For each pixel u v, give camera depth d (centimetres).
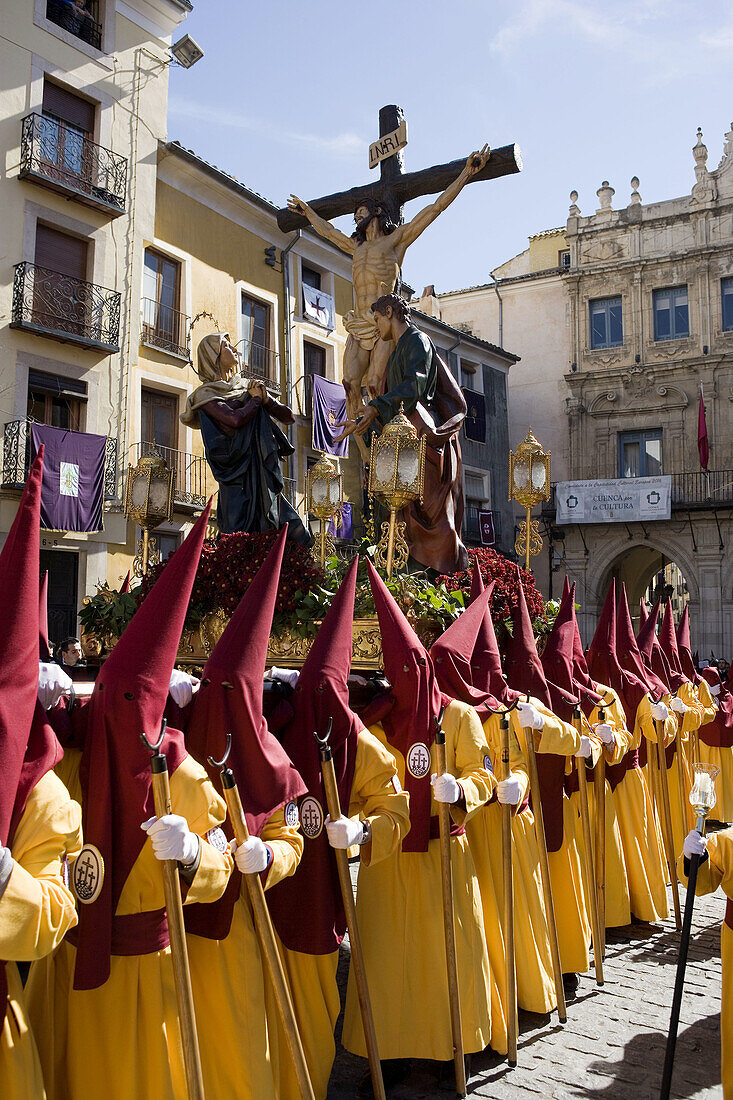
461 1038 413
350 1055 461
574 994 545
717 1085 432
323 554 685
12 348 1691
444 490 725
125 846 303
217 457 728
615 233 3152
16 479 1638
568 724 556
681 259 3036
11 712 263
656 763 823
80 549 1753
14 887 252
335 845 369
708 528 2886
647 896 683
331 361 2403
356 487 2333
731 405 2934
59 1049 311
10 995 277
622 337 3136
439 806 430
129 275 1894
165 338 1983
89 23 1883
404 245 831
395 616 454
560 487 3038
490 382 3102
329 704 400
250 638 359
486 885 488
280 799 354
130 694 306
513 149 789
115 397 1847
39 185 1738
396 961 424
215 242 2103
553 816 560
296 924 389
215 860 311
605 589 3059
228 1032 336
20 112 1734
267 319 2231
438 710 448
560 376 3216
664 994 548
